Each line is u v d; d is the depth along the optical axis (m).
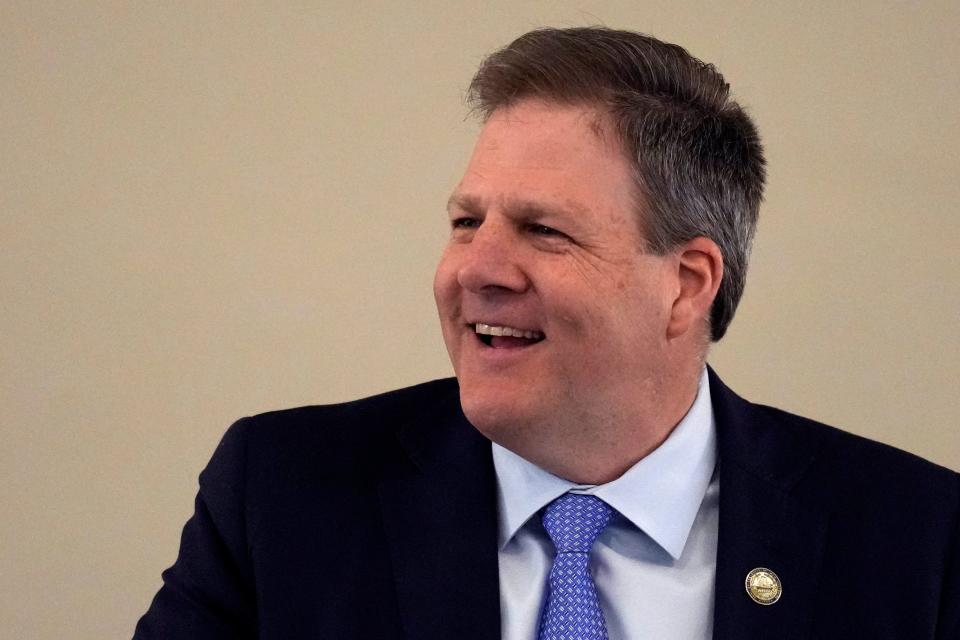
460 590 4.60
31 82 8.49
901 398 8.59
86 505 8.45
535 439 4.51
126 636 8.43
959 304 8.59
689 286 4.71
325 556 4.74
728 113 4.81
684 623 4.63
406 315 8.66
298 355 8.58
